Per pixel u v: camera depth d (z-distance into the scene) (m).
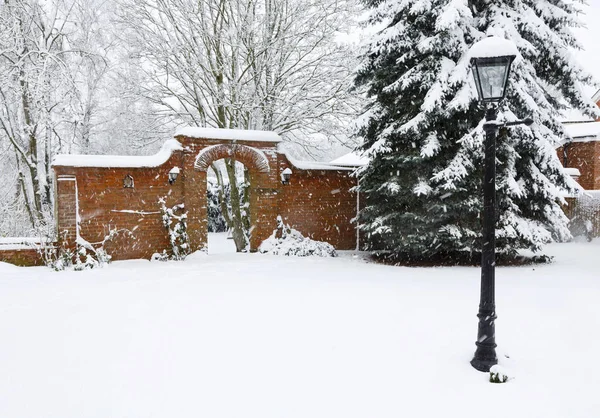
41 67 13.30
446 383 3.99
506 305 6.32
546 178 10.44
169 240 12.00
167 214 11.85
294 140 16.56
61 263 10.05
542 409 3.52
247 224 15.32
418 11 10.01
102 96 17.34
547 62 10.75
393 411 3.52
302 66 14.95
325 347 4.82
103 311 6.25
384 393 3.81
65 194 10.56
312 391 3.85
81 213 10.85
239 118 14.83
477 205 10.03
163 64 14.56
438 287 7.71
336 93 14.82
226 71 14.46
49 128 14.03
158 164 11.77
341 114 15.16
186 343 4.97
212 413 3.49
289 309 6.28
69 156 10.75
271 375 4.16
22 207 16.86
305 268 10.11
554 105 11.60
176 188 12.09
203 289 7.70
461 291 7.35
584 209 15.64
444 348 4.75
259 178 12.96
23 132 14.77
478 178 10.22
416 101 10.82
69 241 10.62
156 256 11.61
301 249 12.52
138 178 11.56
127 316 6.00
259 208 12.98
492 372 4.01
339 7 14.31
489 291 4.32
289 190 13.63
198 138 12.16
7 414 3.50
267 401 3.68
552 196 10.34
